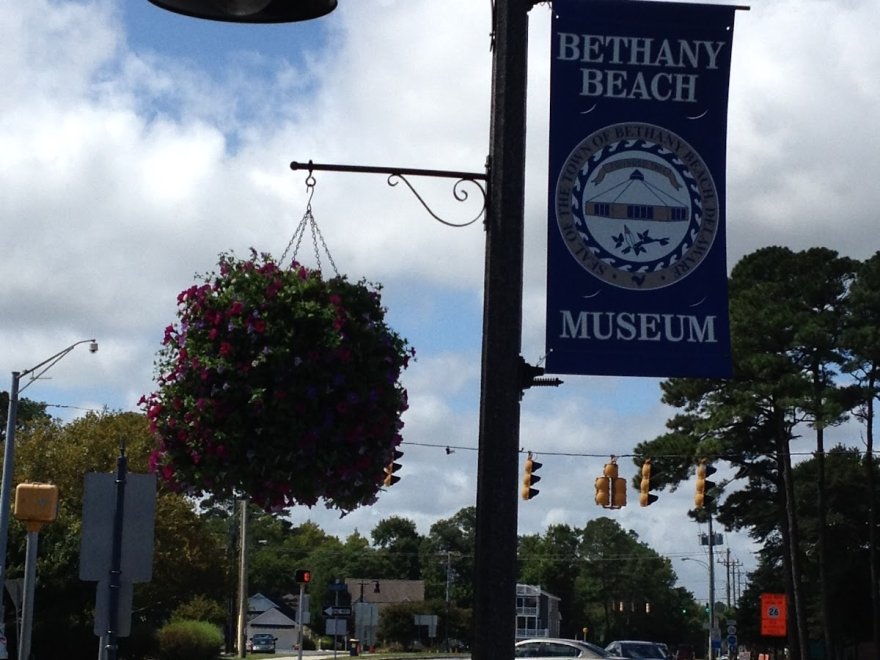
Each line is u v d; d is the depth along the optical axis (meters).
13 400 31.69
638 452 46.00
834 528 65.69
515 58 7.18
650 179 7.33
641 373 7.17
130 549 10.05
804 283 46.06
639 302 7.24
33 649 39.22
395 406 8.05
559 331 7.17
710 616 65.31
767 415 45.44
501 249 7.04
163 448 7.89
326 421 7.73
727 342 7.22
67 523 40.88
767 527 67.12
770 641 73.62
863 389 44.53
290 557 134.25
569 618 151.38
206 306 7.91
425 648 99.19
